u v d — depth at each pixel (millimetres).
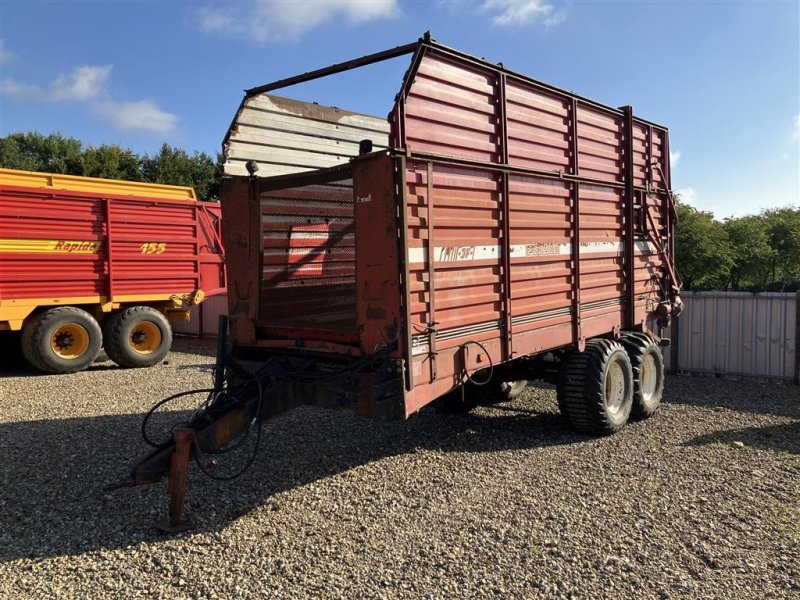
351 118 6340
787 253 53719
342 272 4457
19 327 9914
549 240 5574
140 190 11469
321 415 6762
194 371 10711
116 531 3908
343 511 4215
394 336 4047
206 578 3320
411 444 5758
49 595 3168
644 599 3082
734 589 3162
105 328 11094
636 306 7113
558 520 4016
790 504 4270
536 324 5398
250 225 4961
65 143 44125
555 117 5684
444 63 4406
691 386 8898
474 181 4695
